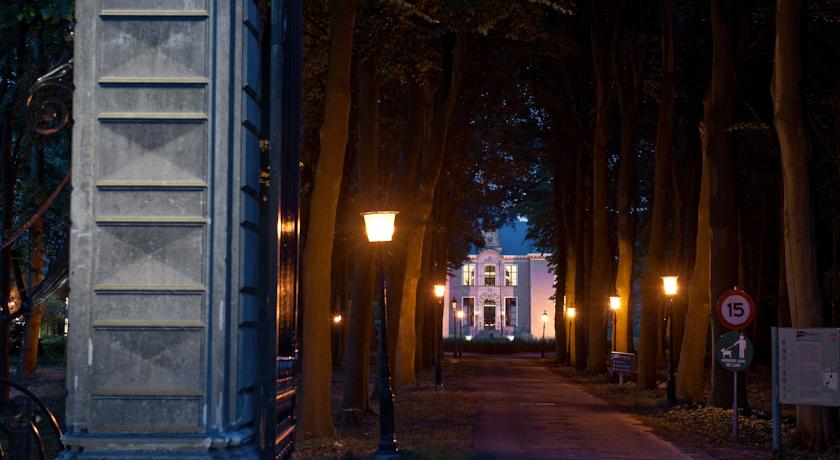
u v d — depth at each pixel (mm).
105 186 5203
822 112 33281
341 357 51312
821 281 17297
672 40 33750
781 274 34906
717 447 17766
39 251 22906
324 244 18266
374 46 23062
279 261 6008
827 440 16641
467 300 113812
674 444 18109
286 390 6484
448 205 52312
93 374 5137
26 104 6223
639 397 30844
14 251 23250
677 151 43469
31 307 8695
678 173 42375
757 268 47688
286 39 6375
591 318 45938
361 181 23922
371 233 15406
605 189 43781
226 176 5242
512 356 86000
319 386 18188
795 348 16391
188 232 5203
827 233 38375
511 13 21984
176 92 5254
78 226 5195
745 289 41500
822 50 31875
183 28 5285
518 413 25109
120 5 5277
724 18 23797
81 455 5074
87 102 5250
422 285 45125
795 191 17328
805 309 17188
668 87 33938
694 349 27484
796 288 17297
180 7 5281
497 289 113438
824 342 16266
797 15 17281
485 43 34562
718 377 23453
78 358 5133
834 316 32406
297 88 6902
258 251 5898
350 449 16344
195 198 5219
